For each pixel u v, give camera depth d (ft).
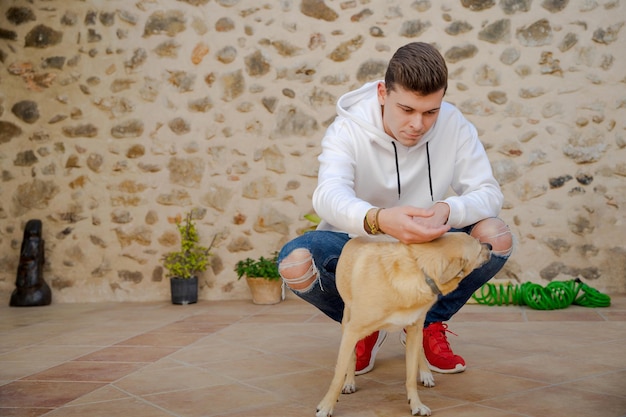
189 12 18.69
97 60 18.76
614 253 17.62
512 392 7.93
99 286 18.74
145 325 14.19
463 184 8.67
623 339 11.22
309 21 18.45
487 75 18.06
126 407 7.70
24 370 9.94
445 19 18.17
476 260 6.45
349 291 7.07
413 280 6.36
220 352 10.90
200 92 18.65
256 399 7.90
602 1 17.71
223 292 18.49
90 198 18.76
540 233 17.83
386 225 6.70
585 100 17.76
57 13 18.86
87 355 10.99
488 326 12.80
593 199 17.71
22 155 18.90
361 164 8.43
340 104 8.70
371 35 18.31
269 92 18.52
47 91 18.85
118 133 18.74
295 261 8.33
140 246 18.63
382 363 9.77
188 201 18.60
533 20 17.93
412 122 7.29
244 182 18.51
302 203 18.38
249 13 18.56
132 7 18.72
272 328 13.26
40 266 18.40
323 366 9.66
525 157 17.90
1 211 18.90
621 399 7.52
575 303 15.53
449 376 8.82
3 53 18.92
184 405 7.71
